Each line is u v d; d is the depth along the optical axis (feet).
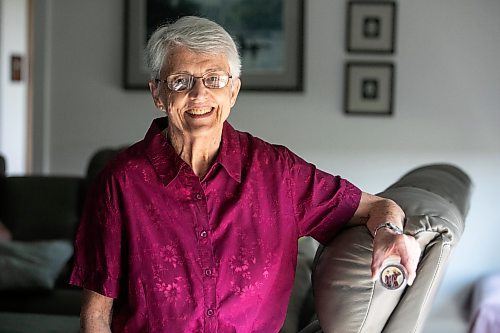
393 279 5.76
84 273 6.04
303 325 8.08
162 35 5.90
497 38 15.70
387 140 15.96
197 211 5.95
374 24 15.80
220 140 6.13
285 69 15.89
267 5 15.85
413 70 15.85
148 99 16.24
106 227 5.94
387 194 6.94
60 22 16.28
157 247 5.92
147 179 5.94
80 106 16.35
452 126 15.87
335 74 15.93
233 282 5.98
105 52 16.28
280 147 6.40
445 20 15.76
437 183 7.95
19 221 13.19
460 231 6.36
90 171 13.06
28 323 9.43
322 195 6.31
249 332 6.11
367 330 6.25
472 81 15.79
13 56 22.70
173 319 5.92
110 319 6.17
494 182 15.85
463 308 15.88
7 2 22.17
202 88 5.80
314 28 15.90
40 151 16.39
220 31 5.90
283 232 6.17
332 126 15.99
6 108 22.38
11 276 11.22
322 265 6.40
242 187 6.04
